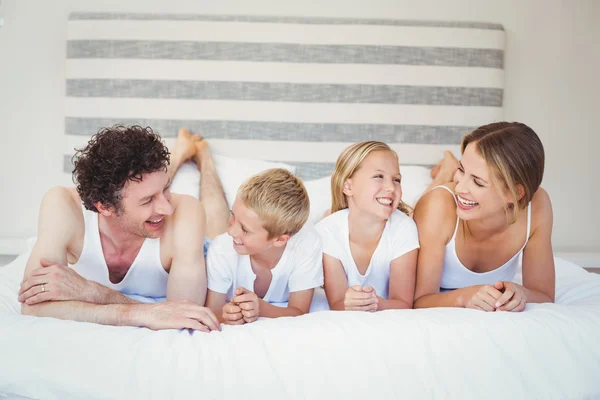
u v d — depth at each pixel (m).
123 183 1.29
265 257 1.51
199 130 2.58
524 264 1.58
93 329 1.13
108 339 1.10
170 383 1.04
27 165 2.70
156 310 1.24
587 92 2.77
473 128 2.62
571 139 2.77
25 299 1.28
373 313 1.23
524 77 2.75
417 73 2.60
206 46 2.58
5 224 2.70
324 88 2.60
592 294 1.58
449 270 1.63
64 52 2.70
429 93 2.61
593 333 1.18
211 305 1.51
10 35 2.68
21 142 2.70
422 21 2.62
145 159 1.29
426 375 1.08
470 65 2.61
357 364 1.08
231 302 1.32
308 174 2.61
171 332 1.17
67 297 1.27
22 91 2.69
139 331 1.16
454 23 2.62
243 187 1.42
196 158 2.36
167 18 2.58
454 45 2.61
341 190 1.59
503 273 1.62
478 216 1.45
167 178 1.36
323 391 1.05
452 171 2.31
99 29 2.57
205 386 1.04
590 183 2.78
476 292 1.38
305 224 1.59
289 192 1.41
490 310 1.31
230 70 2.58
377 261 1.58
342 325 1.15
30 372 1.06
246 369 1.06
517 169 1.38
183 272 1.42
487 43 2.62
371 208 1.50
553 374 1.12
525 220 1.53
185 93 2.58
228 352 1.09
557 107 2.77
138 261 1.46
